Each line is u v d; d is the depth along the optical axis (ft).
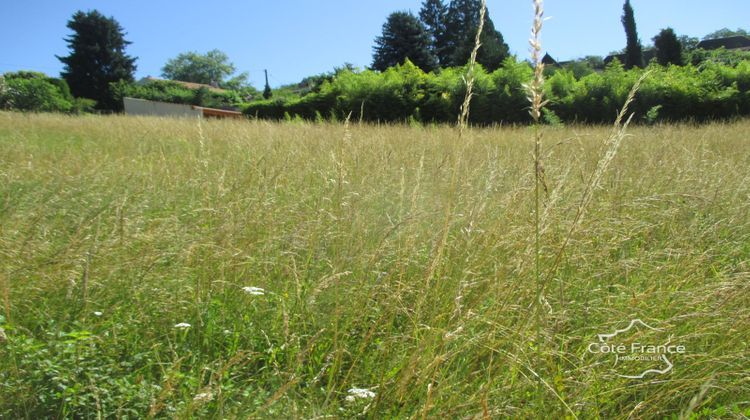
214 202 13.30
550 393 6.60
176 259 9.87
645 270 9.78
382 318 8.38
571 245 9.39
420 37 166.09
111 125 42.22
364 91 67.51
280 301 8.82
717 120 58.80
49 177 15.31
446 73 66.90
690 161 16.92
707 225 11.96
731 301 7.89
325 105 71.77
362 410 6.82
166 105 110.11
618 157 17.84
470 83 7.58
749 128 37.81
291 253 10.34
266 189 13.53
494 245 9.43
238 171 17.19
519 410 6.38
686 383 6.83
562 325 7.88
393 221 11.42
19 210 11.94
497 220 10.52
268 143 22.94
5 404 6.14
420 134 34.06
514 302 8.11
